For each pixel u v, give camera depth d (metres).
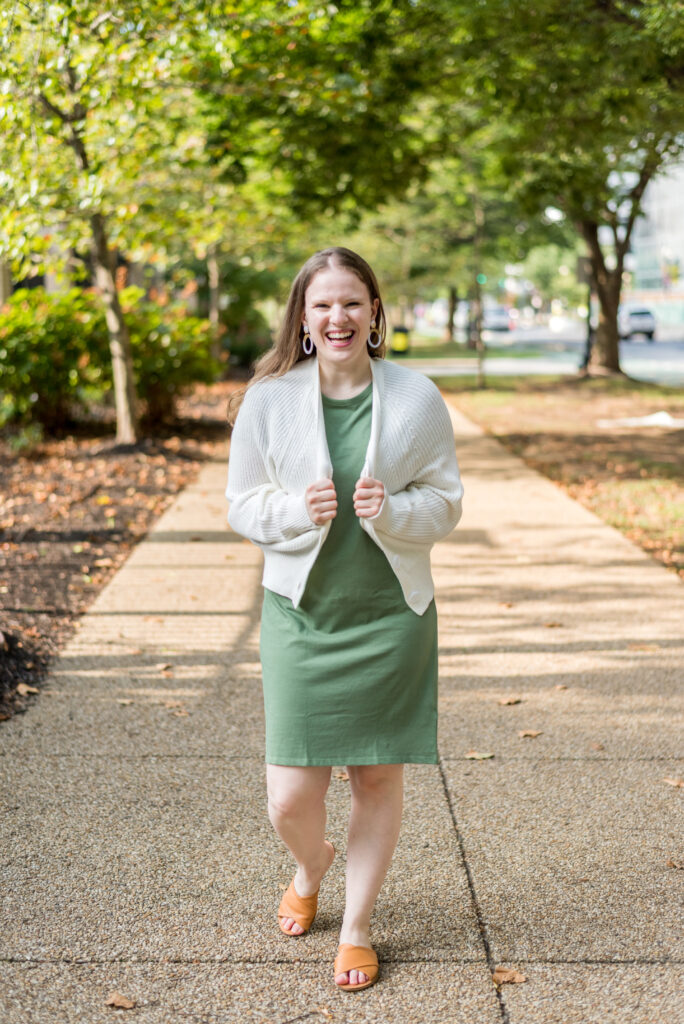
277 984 2.80
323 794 2.89
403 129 11.95
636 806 3.83
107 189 9.73
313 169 12.15
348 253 2.75
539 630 5.93
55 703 4.82
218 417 16.31
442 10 9.18
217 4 8.64
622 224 24.28
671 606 6.40
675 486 10.47
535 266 89.06
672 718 4.66
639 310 55.50
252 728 4.55
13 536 8.11
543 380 25.00
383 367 2.81
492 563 7.50
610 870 3.38
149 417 14.33
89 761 4.21
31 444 12.46
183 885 3.29
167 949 2.95
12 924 3.07
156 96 9.60
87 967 2.86
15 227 8.13
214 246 19.66
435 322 91.88
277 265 24.83
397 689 2.77
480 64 9.96
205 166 12.46
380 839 2.88
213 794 3.93
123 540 8.16
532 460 12.39
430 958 2.91
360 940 2.84
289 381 2.79
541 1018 2.65
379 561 2.76
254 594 6.68
